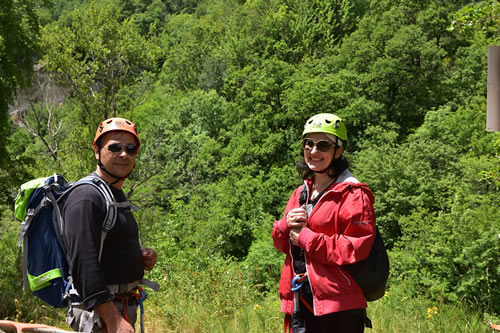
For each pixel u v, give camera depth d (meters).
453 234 14.81
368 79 39.31
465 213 15.09
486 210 15.45
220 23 80.81
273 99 38.25
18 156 19.09
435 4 45.19
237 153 36.59
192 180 39.28
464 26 8.27
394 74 39.50
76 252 2.03
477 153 30.09
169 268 7.66
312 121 2.56
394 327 4.40
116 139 2.30
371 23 44.78
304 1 54.81
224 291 6.80
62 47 30.47
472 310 4.99
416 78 41.41
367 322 2.48
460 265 14.50
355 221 2.35
